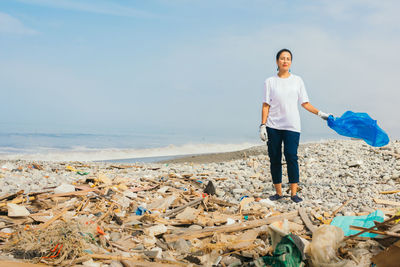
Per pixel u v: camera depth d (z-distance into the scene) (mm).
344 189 6961
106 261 3428
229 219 4895
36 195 5648
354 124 5156
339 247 3529
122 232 4391
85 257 3391
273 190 7266
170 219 4961
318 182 7797
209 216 5172
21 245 3568
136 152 22109
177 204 5777
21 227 4273
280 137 6000
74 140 32031
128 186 6867
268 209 5691
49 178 7422
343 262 3105
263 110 6020
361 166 8961
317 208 5570
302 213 4992
